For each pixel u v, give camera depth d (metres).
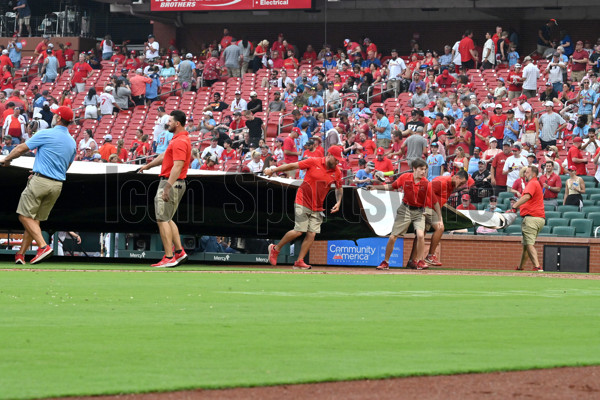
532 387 6.46
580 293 14.77
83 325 9.05
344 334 8.84
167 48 56.50
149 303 11.33
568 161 33.59
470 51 46.28
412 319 10.26
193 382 6.29
